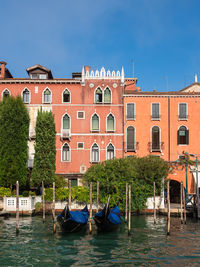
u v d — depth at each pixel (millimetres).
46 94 33938
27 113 28906
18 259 12664
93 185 26672
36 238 16469
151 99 34188
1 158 27172
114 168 26734
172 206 28578
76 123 33531
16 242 15500
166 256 13172
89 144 33281
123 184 26219
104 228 18016
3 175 26906
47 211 26203
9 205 24422
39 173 28547
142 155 33344
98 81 34125
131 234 17812
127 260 12609
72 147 33156
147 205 27078
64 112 33625
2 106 28188
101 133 33469
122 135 33438
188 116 33906
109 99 34125
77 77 39500
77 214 19406
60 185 29062
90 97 33906
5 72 37656
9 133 27453
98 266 11875
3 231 18234
